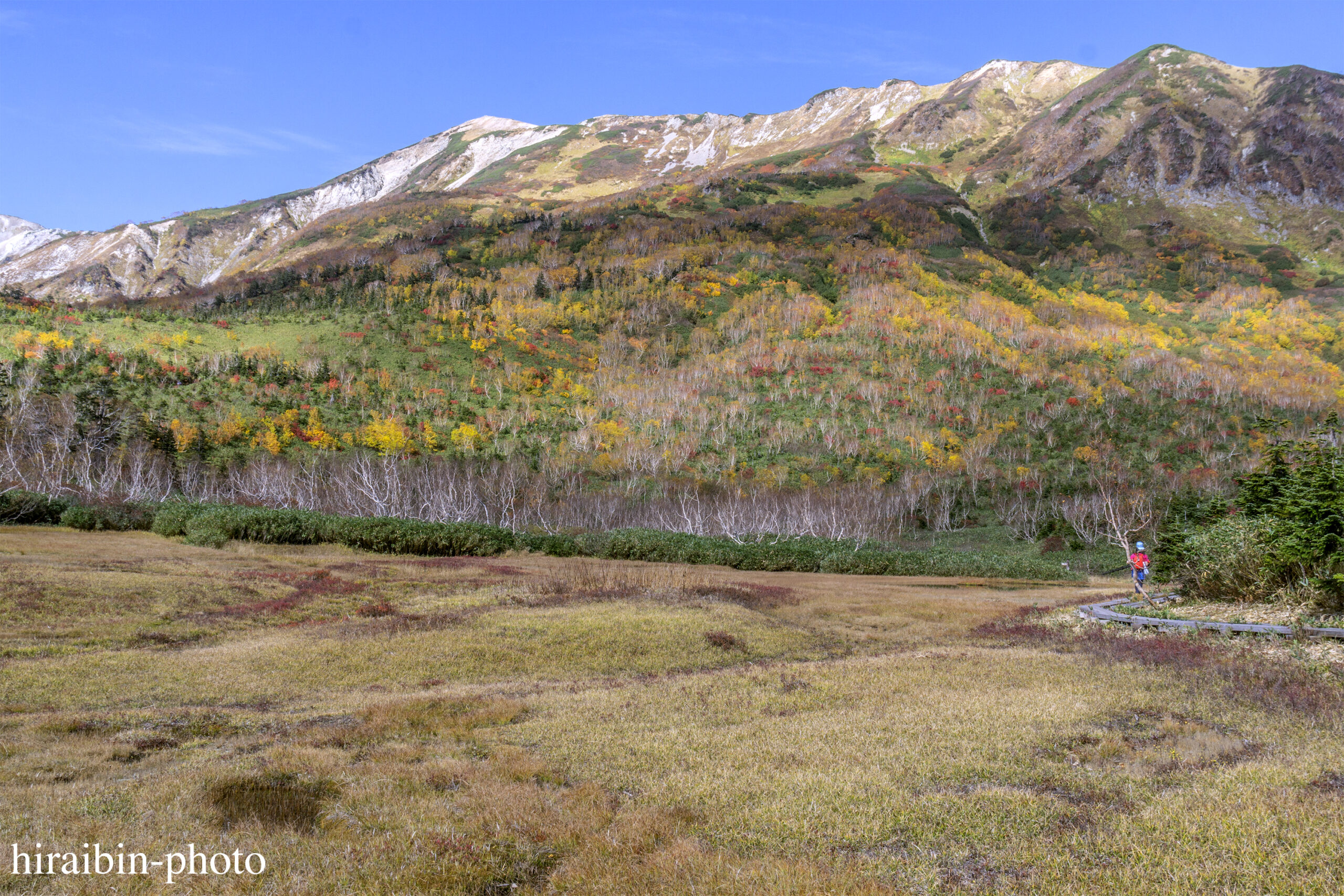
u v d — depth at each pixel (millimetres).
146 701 12273
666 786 7762
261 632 18188
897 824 6566
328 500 66438
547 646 16734
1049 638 17734
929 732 9461
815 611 24750
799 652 18188
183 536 34406
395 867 5902
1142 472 98875
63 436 72500
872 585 35406
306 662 14836
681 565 39406
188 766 8609
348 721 10977
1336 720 9125
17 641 15438
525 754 9039
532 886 5773
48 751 9125
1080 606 23359
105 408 83812
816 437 114562
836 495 87562
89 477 59844
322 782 7938
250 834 6559
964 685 12477
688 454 108188
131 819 6824
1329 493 15086
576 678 14820
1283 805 6410
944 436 113188
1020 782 7590
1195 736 8781
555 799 7484
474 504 69062
